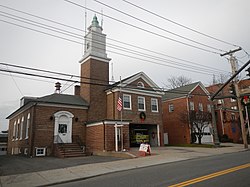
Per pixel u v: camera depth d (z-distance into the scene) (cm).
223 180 802
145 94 2872
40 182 997
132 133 2834
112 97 2683
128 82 2738
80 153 2130
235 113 4097
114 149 2142
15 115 3134
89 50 2825
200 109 3494
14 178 1091
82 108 2562
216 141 2494
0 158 2106
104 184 871
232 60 2427
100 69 2816
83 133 2497
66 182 1002
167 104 3581
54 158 1970
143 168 1234
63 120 2409
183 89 3550
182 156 1700
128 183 850
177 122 3372
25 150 2380
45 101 2319
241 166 1091
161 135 2892
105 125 2159
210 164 1218
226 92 5072
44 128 2272
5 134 4944
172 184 780
